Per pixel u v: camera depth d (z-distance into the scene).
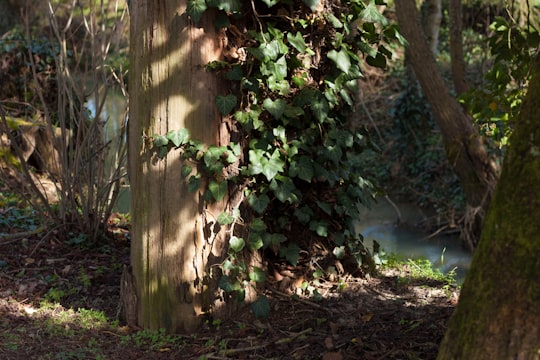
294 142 4.23
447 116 10.50
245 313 4.17
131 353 3.87
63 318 4.31
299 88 4.24
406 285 4.77
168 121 3.90
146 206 4.03
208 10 3.88
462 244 10.85
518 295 2.46
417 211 12.88
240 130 4.07
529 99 2.56
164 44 3.87
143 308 4.13
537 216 2.45
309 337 3.92
